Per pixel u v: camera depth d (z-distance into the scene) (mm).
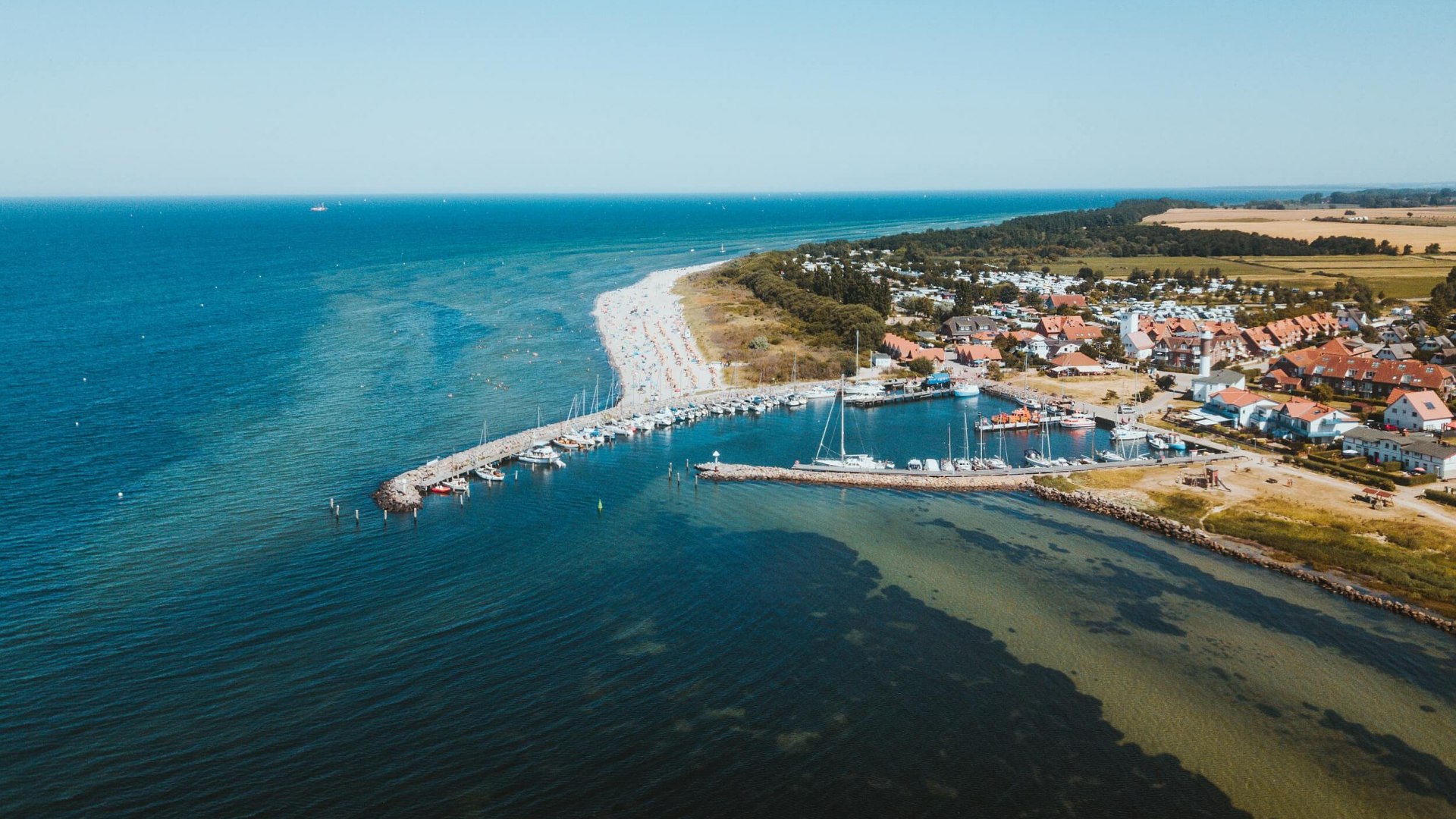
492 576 95688
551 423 157625
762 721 70750
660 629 85188
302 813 59500
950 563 102062
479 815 59688
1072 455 145250
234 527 106938
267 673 75500
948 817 60719
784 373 199500
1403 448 127438
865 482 130875
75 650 78312
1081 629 86750
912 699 74375
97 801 60031
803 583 96125
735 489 127500
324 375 186250
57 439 138125
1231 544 106000
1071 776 65312
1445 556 99500
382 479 125438
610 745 67188
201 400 164125
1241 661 81312
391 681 74812
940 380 194625
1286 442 143500
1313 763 67312
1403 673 79250
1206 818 61344
